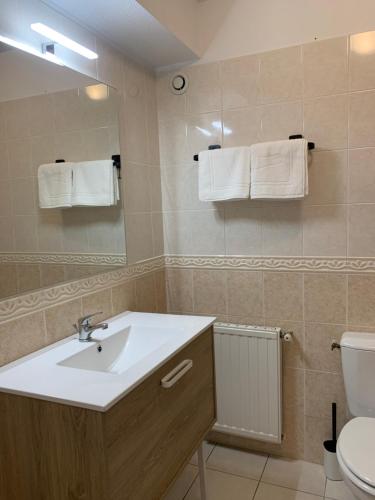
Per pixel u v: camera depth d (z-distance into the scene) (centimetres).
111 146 182
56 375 117
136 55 198
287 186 183
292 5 188
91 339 151
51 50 148
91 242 167
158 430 127
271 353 203
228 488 196
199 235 220
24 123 135
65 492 108
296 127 192
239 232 211
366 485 133
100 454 101
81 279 161
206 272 221
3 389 110
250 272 211
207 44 205
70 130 156
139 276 205
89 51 161
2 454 115
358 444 150
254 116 200
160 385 127
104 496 102
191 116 213
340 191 188
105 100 178
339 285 194
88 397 102
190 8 195
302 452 212
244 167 191
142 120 207
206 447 228
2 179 126
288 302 204
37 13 142
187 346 147
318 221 194
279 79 193
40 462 109
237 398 213
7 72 129
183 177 220
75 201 158
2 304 125
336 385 200
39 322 140
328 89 185
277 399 205
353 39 179
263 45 195
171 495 191
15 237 130
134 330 167
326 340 200
